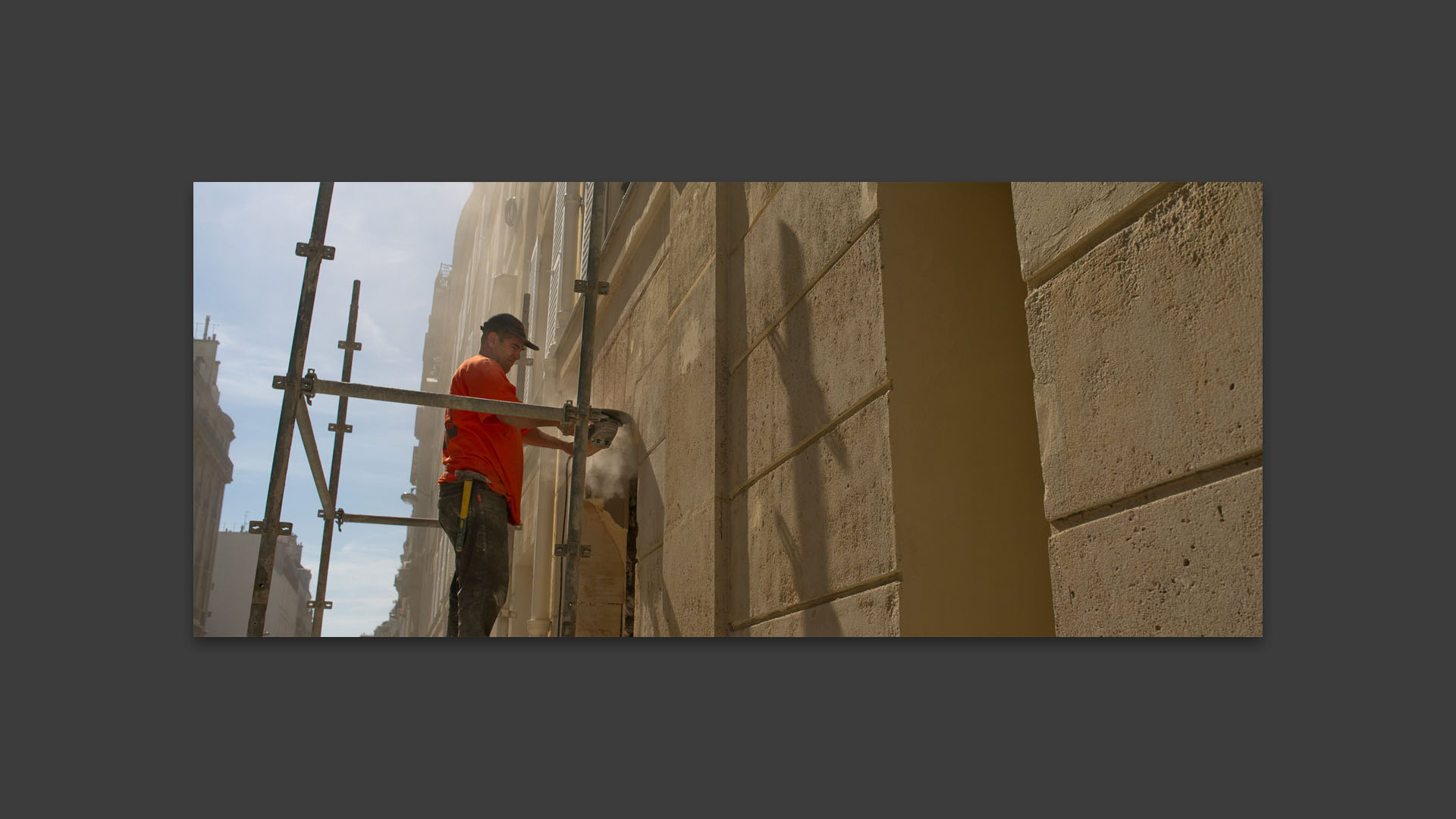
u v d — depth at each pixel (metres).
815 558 3.23
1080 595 2.05
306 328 3.40
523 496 10.56
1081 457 2.09
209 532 34.81
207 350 35.34
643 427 5.71
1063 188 2.22
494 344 4.27
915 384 2.90
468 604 3.54
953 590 2.74
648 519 5.32
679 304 4.95
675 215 5.22
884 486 2.82
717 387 4.24
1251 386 1.66
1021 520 2.88
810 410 3.40
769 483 3.69
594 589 7.19
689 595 4.29
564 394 9.35
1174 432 1.83
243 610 37.62
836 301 3.29
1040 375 2.26
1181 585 1.79
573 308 9.59
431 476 30.11
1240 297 1.71
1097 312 2.08
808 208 3.62
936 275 3.05
